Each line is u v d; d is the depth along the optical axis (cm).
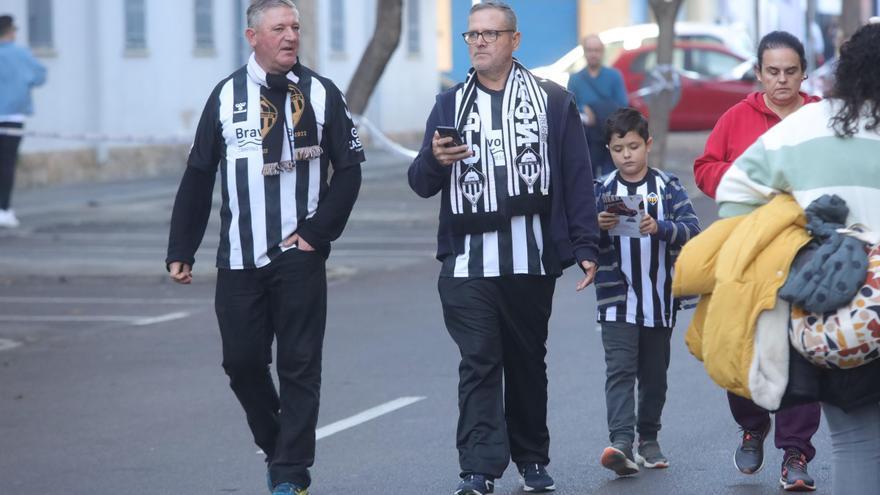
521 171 2009
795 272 1444
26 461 2378
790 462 2089
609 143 2234
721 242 1513
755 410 2158
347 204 1997
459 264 2039
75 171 7750
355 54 10444
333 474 2252
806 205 1460
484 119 2019
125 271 4691
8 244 5472
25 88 5934
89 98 7831
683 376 2936
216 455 2402
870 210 1445
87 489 2191
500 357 2053
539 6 13075
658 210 2227
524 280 2031
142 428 2616
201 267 4784
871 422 1472
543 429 2123
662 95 7312
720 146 2112
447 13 13338
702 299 1545
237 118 1980
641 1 13788
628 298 2198
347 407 2741
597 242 2039
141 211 6488
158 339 3597
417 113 11181
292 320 1991
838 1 12925
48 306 4172
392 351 3306
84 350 3459
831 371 1452
